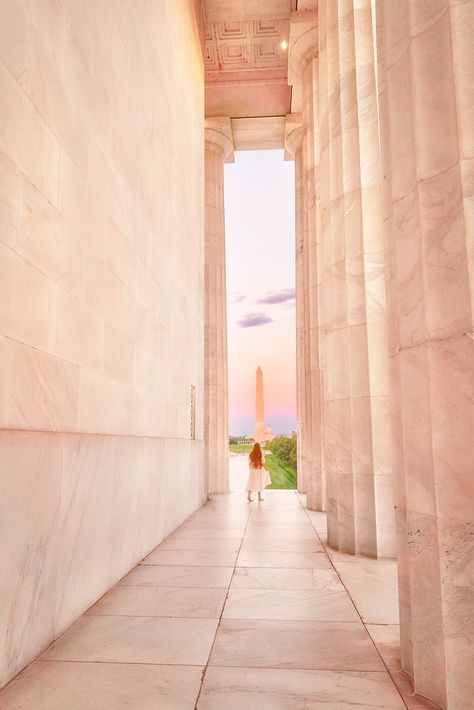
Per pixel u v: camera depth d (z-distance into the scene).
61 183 4.93
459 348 3.39
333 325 9.05
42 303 4.47
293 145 19.61
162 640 4.51
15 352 3.96
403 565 4.00
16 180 4.03
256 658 4.13
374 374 8.25
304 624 4.91
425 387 3.66
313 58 14.61
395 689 3.61
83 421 5.43
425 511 3.61
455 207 3.50
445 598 3.33
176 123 11.46
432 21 3.79
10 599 3.77
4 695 3.51
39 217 4.44
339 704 3.39
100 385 6.00
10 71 3.96
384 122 4.50
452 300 3.48
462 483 3.33
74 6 5.34
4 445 3.69
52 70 4.76
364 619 5.05
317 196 14.83
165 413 9.72
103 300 6.15
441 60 3.70
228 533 10.03
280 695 3.52
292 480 52.56
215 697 3.49
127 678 3.77
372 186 8.72
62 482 4.74
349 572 6.92
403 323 3.95
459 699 3.23
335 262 9.20
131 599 5.71
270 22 18.06
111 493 6.23
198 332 14.72
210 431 18.05
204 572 6.91
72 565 4.97
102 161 6.18
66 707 3.35
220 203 19.91
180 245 11.73
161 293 9.51
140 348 7.86
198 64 16.03
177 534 9.91
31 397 4.23
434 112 3.73
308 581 6.46
